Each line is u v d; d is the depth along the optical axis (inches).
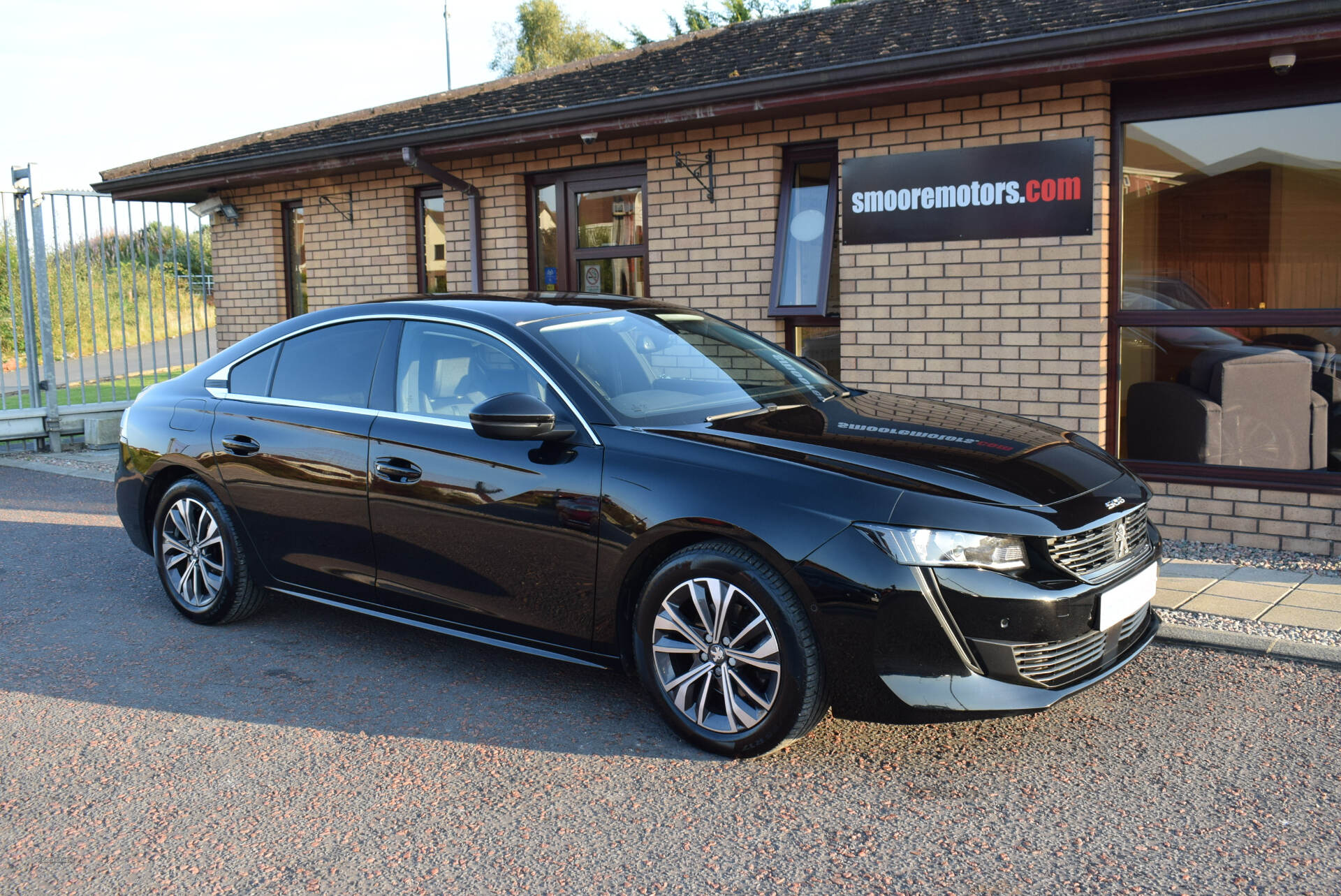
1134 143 247.4
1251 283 237.9
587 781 131.7
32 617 206.7
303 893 107.4
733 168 306.0
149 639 191.8
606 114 298.2
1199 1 231.3
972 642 125.5
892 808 123.2
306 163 374.0
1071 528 130.0
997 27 261.6
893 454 138.6
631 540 141.2
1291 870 108.0
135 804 127.9
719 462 138.6
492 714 154.2
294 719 153.6
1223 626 181.9
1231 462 242.7
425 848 116.2
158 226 463.2
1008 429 156.8
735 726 136.4
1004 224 259.4
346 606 178.7
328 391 181.2
